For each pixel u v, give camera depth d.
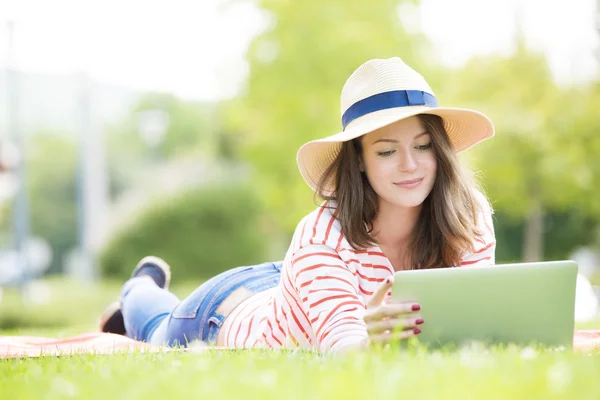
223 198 23.95
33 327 17.56
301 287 4.19
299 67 20.41
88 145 29.02
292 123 21.05
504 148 21.36
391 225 4.41
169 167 26.38
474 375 2.71
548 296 3.59
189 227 23.81
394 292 3.62
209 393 2.66
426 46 20.64
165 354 3.91
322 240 4.23
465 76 22.12
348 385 2.63
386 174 4.22
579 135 21.31
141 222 23.78
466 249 4.44
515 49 21.89
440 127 4.34
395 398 2.46
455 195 4.34
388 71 4.32
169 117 66.75
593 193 21.83
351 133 4.14
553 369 2.73
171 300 6.13
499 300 3.57
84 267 28.25
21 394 3.02
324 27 20.28
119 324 6.50
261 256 24.41
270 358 3.52
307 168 4.57
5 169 23.62
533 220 22.78
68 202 60.50
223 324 5.22
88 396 2.85
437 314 3.57
